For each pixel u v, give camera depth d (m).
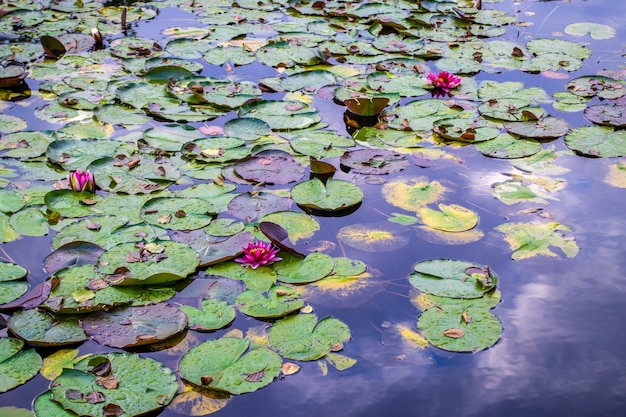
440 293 2.47
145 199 2.99
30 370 2.11
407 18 5.38
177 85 4.12
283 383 2.10
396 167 3.30
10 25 5.12
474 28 5.23
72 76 4.27
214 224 2.81
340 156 3.41
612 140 3.57
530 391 2.10
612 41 5.00
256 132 3.60
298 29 5.18
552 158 3.43
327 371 2.15
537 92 4.14
